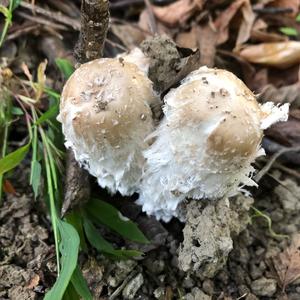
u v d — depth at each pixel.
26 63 0.20
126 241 0.16
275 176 0.18
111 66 0.13
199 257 0.14
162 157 0.14
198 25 0.22
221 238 0.14
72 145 0.14
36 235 0.16
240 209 0.16
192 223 0.15
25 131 0.19
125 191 0.15
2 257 0.16
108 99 0.13
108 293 0.15
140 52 0.16
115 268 0.16
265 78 0.21
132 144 0.14
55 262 0.16
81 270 0.15
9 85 0.18
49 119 0.17
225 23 0.21
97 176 0.15
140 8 0.23
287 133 0.19
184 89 0.13
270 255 0.17
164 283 0.16
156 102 0.14
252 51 0.21
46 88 0.17
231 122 0.12
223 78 0.13
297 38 0.22
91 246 0.16
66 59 0.19
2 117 0.17
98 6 0.15
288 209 0.18
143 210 0.16
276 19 0.22
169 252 0.16
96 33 0.15
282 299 0.16
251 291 0.16
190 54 0.16
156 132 0.14
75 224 0.16
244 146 0.13
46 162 0.16
